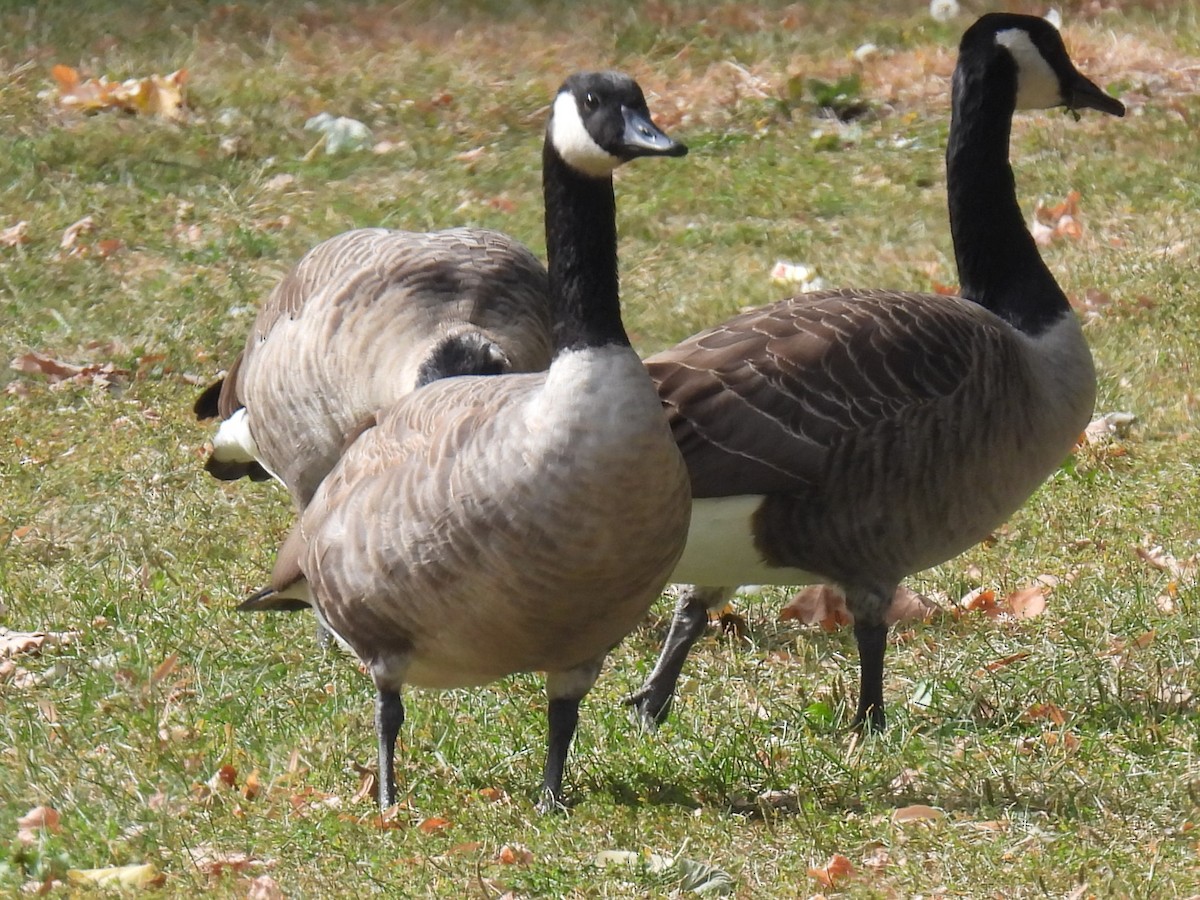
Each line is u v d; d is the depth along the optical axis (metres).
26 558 12.77
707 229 19.98
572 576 7.67
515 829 8.47
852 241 19.58
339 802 8.87
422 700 10.51
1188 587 11.62
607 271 7.71
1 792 9.11
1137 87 24.28
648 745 9.55
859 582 9.77
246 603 9.52
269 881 7.83
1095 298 17.53
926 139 22.83
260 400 11.74
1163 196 20.45
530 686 10.73
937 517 9.72
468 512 7.70
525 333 11.24
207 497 13.93
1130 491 13.62
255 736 9.84
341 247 11.74
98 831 8.58
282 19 28.59
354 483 8.36
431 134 23.47
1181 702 9.95
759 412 9.44
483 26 28.73
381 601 8.16
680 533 7.91
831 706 10.21
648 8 29.41
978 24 11.20
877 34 27.73
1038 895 7.51
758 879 7.89
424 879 7.86
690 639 10.23
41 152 21.88
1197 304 17.23
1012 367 9.95
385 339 10.95
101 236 19.72
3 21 27.27
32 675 10.79
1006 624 11.41
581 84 7.80
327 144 22.83
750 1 29.89
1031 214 20.16
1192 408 15.16
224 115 23.62
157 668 10.66
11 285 18.39
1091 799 8.60
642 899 7.64
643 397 7.60
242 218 20.53
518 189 21.58
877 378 9.46
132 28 27.61
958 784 8.89
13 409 15.53
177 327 17.42
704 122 23.97
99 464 14.40
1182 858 7.84
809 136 23.25
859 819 8.45
